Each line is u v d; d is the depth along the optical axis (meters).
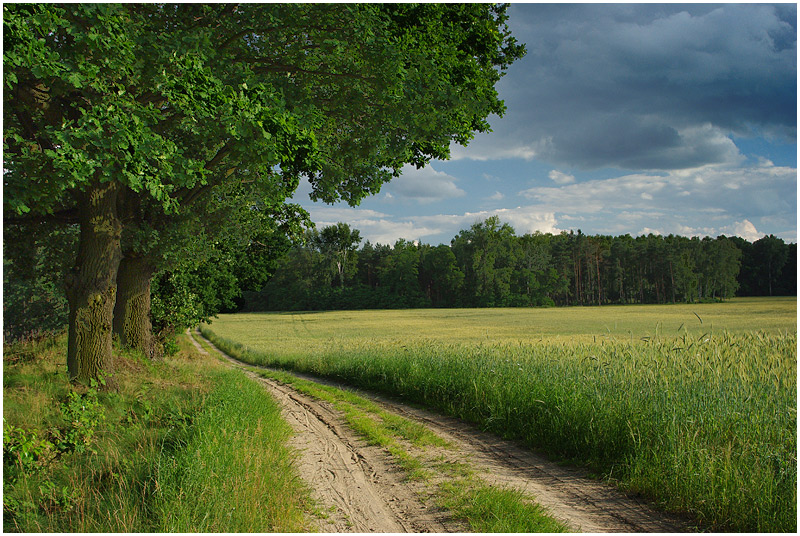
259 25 9.55
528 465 6.57
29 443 5.34
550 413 7.61
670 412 6.29
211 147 10.72
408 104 10.09
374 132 11.03
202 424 6.86
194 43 7.78
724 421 5.97
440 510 5.00
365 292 118.44
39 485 5.08
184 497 4.66
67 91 7.45
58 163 6.25
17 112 8.63
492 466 6.52
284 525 4.46
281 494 5.05
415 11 13.07
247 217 16.59
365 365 15.12
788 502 4.59
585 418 7.07
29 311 23.44
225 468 5.26
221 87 7.66
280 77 9.55
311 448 7.47
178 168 7.62
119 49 6.86
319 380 16.47
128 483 5.36
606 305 117.38
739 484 4.80
